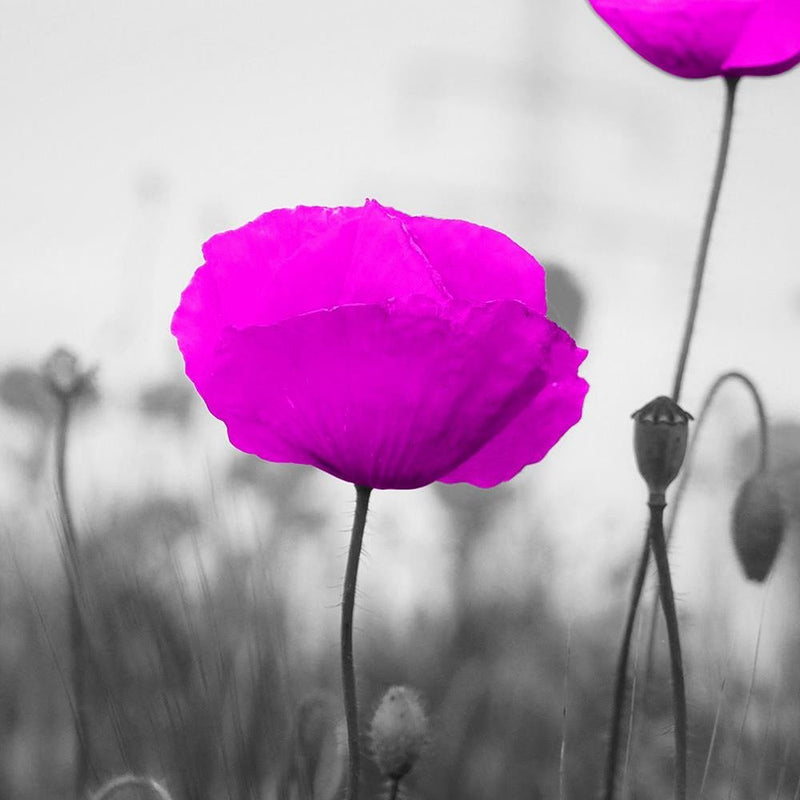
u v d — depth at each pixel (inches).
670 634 24.8
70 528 28.5
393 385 24.0
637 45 28.0
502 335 23.8
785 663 30.7
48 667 33.4
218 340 24.5
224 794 27.5
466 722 37.0
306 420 24.3
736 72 27.6
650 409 24.9
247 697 28.5
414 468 24.4
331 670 34.8
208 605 28.0
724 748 28.8
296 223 25.2
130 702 28.1
